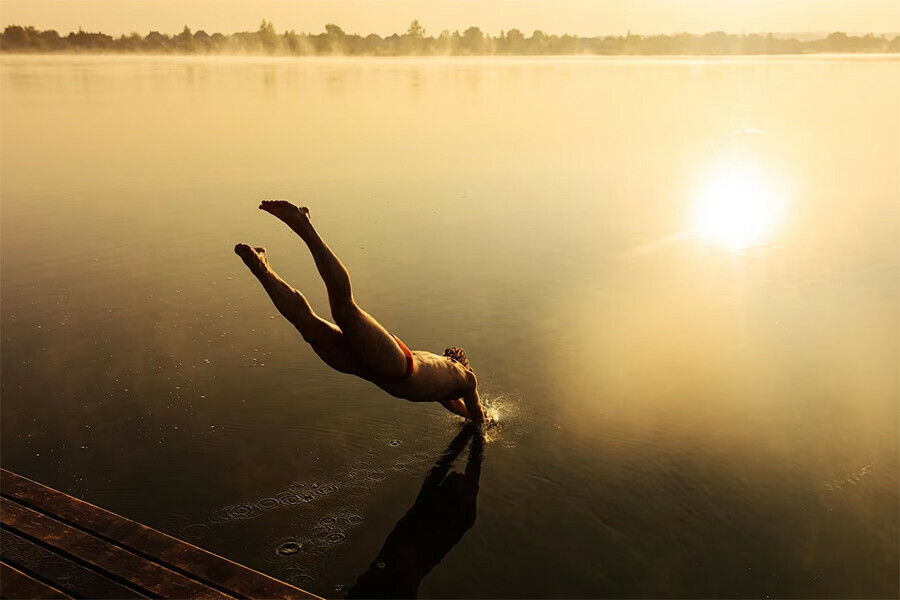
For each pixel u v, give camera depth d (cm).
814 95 4053
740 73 6569
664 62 10688
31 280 1091
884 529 541
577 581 493
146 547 468
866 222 1377
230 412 713
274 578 473
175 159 2100
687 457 633
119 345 867
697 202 1562
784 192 1653
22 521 494
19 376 791
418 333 884
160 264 1162
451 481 602
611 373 782
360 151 2239
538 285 1054
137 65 9081
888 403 714
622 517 558
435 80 5800
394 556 516
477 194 1653
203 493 588
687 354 825
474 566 509
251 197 1623
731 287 1040
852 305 961
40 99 3806
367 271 1117
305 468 621
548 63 10506
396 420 698
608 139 2481
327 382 775
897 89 4372
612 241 1274
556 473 614
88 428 686
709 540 534
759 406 712
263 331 908
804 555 516
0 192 1670
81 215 1465
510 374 783
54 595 427
